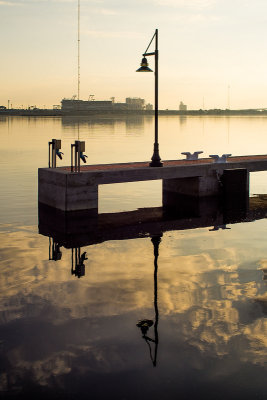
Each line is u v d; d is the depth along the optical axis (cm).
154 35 1839
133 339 690
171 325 737
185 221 1578
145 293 873
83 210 1684
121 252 1173
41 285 915
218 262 1084
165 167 1850
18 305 812
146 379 590
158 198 2061
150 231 1423
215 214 1700
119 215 1678
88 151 4131
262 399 551
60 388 572
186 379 591
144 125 12838
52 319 755
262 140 5866
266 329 723
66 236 1346
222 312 786
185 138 6369
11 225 1483
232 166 2012
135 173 1775
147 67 1878
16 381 586
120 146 4762
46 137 6378
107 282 936
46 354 648
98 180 1695
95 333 709
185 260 1102
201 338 694
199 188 1967
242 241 1294
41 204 1834
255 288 904
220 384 581
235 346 671
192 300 840
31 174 2722
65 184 1641
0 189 2209
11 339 688
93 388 572
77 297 852
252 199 2042
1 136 6619
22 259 1100
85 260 1096
